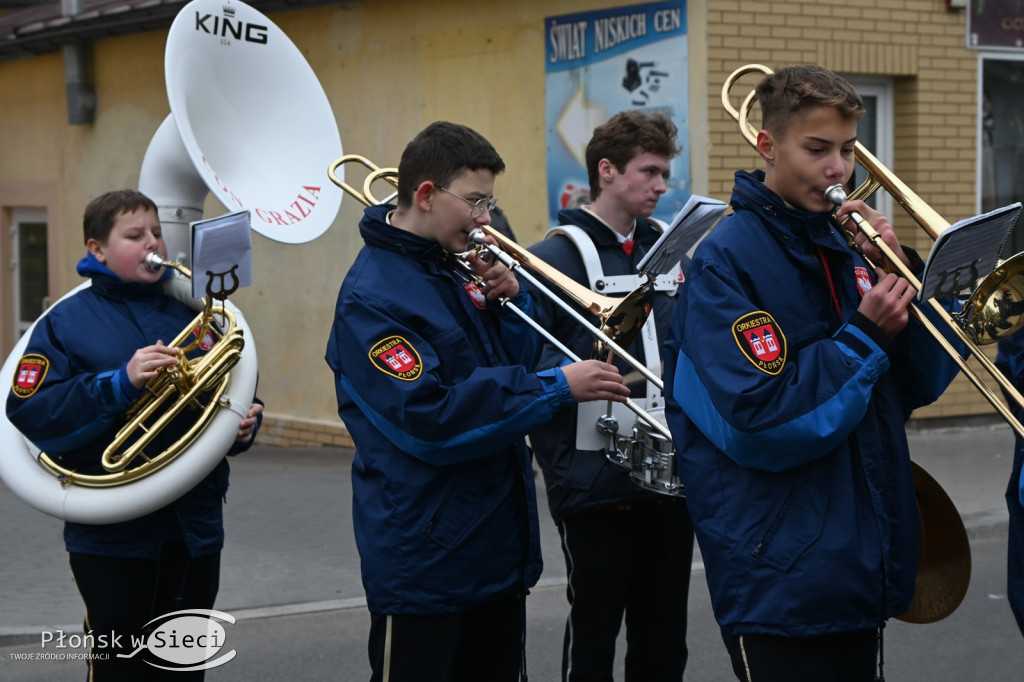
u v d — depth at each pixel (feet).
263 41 13.15
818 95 8.59
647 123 12.39
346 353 9.77
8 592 19.10
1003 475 25.31
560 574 20.22
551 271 11.09
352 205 32.86
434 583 9.66
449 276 10.12
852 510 8.69
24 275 45.27
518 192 29.09
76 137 41.16
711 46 25.36
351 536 22.74
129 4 36.09
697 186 25.67
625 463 11.75
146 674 11.48
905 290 8.52
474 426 9.41
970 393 29.73
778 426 8.35
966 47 28.73
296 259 34.58
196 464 11.16
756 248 8.89
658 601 12.49
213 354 11.41
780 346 8.59
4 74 44.27
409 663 9.76
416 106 31.24
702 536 8.95
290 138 13.20
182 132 11.92
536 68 28.43
